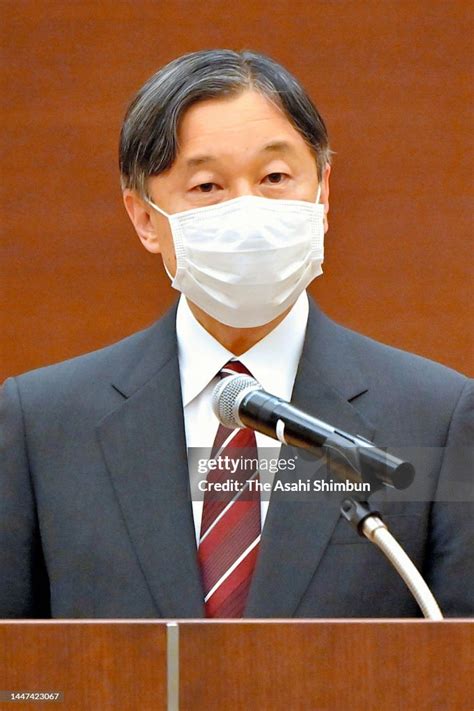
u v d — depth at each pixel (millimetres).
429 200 11055
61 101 11297
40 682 4738
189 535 6547
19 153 11320
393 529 6461
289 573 6371
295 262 6859
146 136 6895
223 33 11125
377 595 6375
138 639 4738
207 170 6793
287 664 4711
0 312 11266
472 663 4691
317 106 11094
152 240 7402
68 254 11297
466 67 11047
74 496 6742
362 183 11078
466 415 6809
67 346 11250
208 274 6793
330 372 6949
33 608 6875
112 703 4727
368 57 11078
